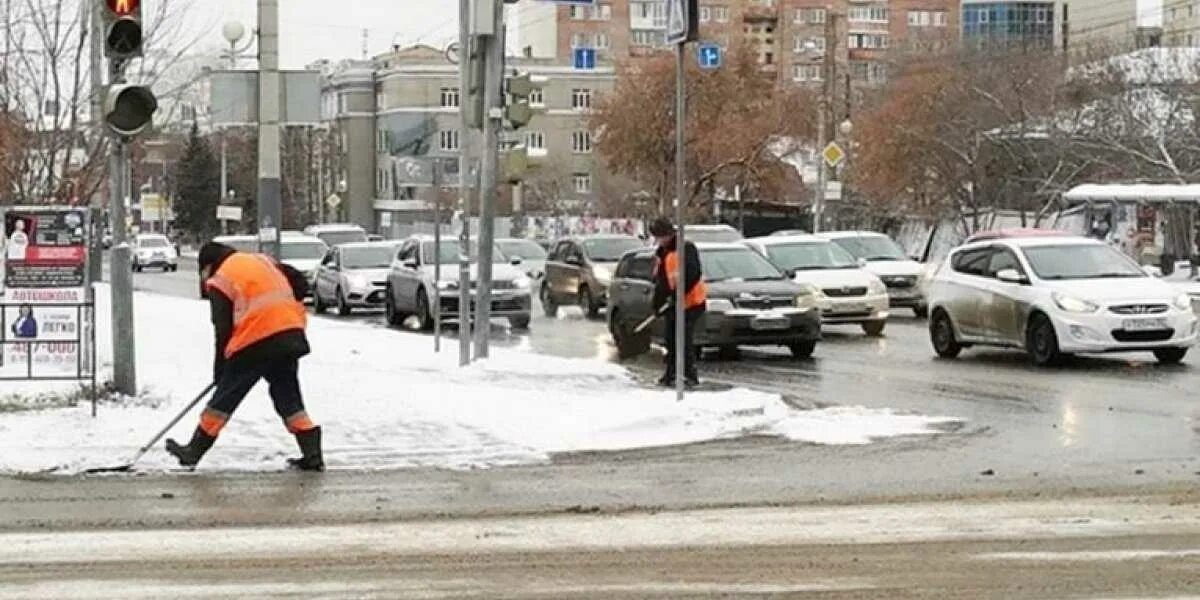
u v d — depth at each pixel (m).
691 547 12.15
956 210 74.12
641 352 31.44
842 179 79.75
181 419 17.06
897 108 78.00
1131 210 56.16
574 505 14.24
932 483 15.48
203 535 12.65
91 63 33.47
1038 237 30.34
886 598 10.36
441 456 17.17
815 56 104.12
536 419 19.31
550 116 127.69
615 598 10.38
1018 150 71.50
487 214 26.39
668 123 84.19
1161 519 13.21
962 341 30.06
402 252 43.03
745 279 31.20
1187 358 28.73
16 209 20.66
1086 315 27.11
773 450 17.89
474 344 28.28
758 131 83.62
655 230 24.27
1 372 20.09
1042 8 148.62
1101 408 21.72
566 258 47.16
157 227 119.94
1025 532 12.67
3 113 33.47
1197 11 148.75
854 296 36.69
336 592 10.53
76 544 12.23
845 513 13.70
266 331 16.14
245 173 117.31
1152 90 70.38
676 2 20.09
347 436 18.08
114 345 19.75
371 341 31.92
